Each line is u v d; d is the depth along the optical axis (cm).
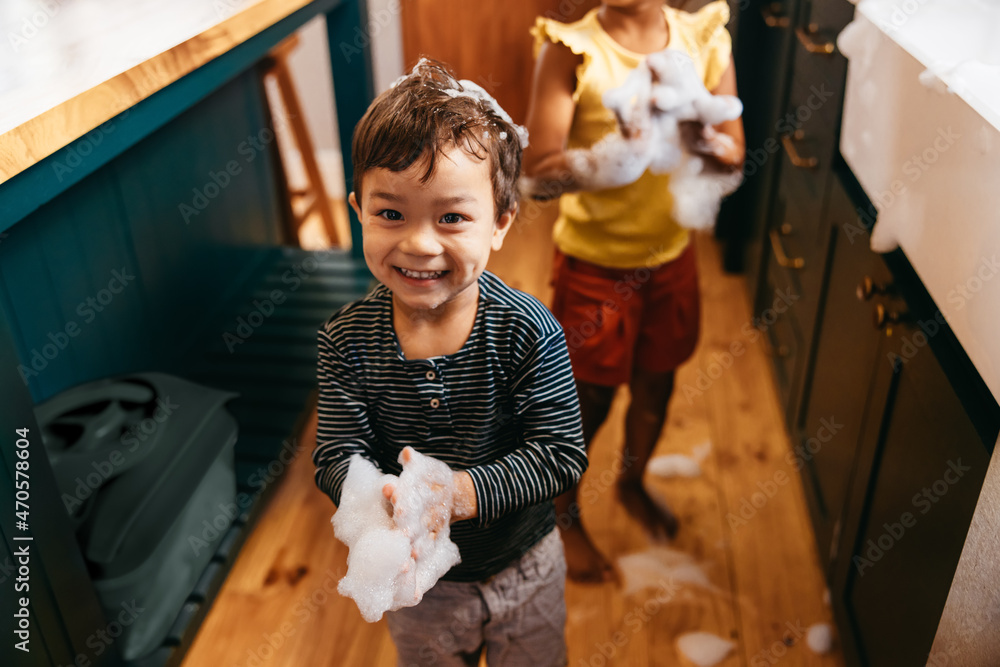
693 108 123
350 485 74
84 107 92
